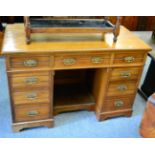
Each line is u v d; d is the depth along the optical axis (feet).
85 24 6.09
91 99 7.36
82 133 6.45
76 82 8.12
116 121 7.06
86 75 7.94
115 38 6.01
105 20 6.39
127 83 6.54
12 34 5.90
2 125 6.51
